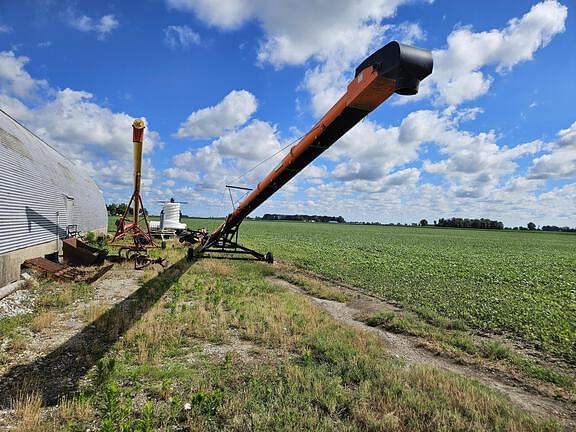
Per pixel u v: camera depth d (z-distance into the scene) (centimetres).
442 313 963
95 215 2647
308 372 516
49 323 710
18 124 1608
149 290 1033
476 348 693
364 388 479
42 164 1512
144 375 507
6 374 502
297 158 643
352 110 474
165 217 2977
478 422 404
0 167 1049
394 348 685
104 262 1532
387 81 399
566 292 1267
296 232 6200
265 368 543
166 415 405
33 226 1286
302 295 1124
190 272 1349
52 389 464
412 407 436
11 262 1070
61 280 1127
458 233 9388
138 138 1088
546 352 700
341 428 396
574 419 448
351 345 645
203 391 452
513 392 523
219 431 381
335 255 2327
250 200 1005
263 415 405
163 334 667
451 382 500
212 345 636
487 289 1295
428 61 370
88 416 402
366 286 1294
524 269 2012
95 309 805
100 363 501
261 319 784
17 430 368
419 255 2623
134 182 1397
